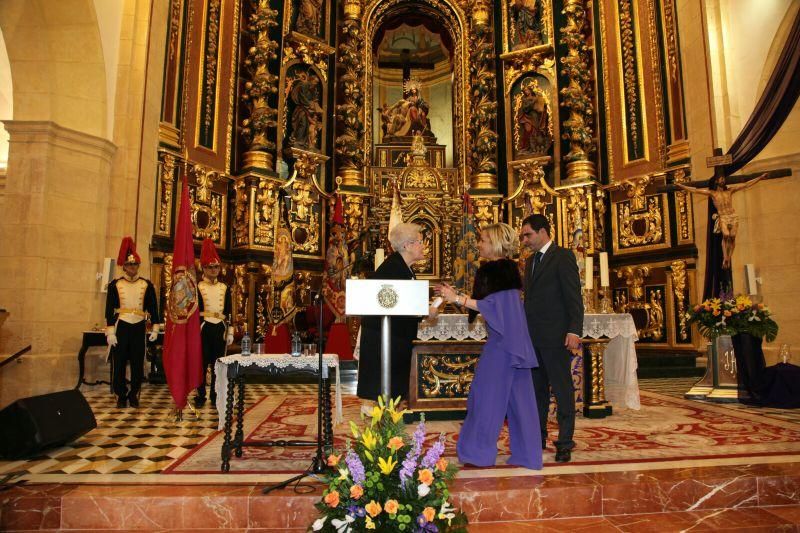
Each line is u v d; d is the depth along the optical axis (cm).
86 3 817
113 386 719
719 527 313
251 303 1125
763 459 395
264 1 1220
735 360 709
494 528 312
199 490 327
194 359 583
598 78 1334
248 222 1141
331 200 1305
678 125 1121
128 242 695
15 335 738
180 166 1033
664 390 827
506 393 382
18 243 760
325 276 376
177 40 1038
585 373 595
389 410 291
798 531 313
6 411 412
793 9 889
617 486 337
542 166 1345
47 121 772
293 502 315
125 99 891
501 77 1455
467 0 1512
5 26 802
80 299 805
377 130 1627
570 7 1322
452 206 1361
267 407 668
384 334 320
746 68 976
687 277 1081
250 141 1212
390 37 1664
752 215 921
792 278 868
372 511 244
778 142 905
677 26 1127
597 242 1248
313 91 1341
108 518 313
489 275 393
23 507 312
